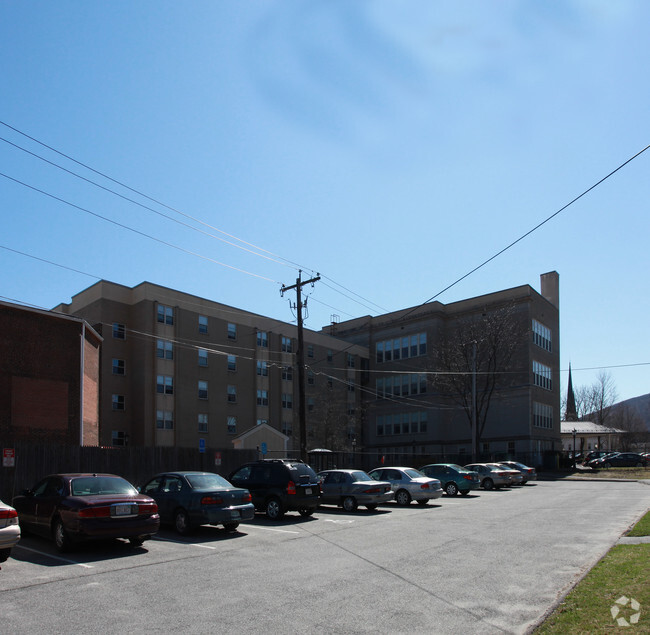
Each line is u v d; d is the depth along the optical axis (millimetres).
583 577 8836
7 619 7258
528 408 53000
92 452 23594
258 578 9461
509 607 7602
